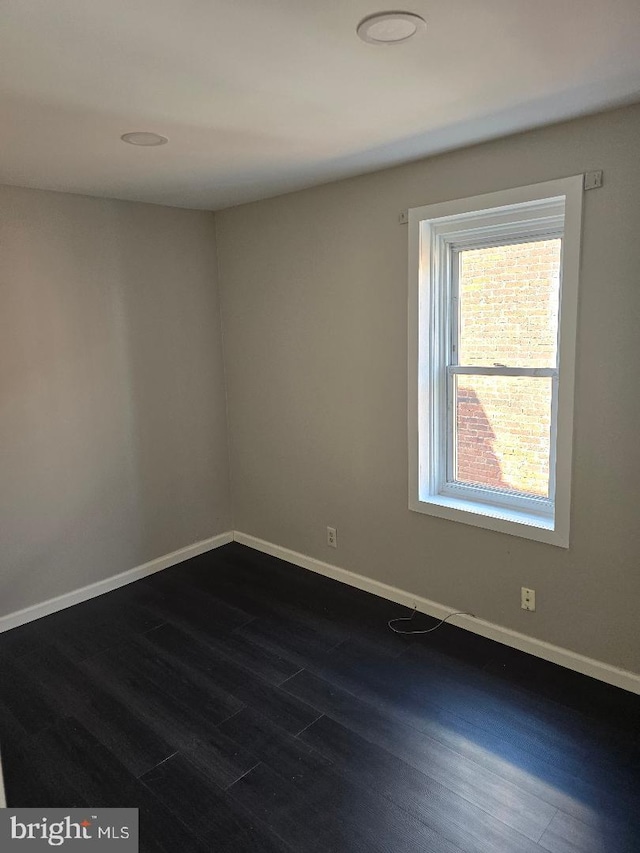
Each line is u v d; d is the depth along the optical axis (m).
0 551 3.22
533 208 2.63
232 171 2.95
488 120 2.30
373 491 3.43
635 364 2.36
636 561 2.47
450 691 2.62
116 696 2.67
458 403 3.13
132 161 2.71
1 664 2.93
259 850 1.88
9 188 3.10
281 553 4.09
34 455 3.30
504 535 2.87
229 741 2.37
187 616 3.36
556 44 1.65
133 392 3.71
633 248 2.30
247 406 4.09
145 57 1.66
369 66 1.76
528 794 2.06
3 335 3.13
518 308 2.84
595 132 2.32
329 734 2.38
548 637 2.80
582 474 2.56
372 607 3.39
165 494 3.97
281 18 1.45
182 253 3.87
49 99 1.95
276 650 2.99
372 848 1.88
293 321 3.66
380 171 3.05
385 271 3.13
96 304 3.48
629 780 2.10
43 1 1.34
